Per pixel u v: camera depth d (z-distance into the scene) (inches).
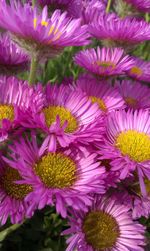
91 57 11.3
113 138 8.7
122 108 9.8
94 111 8.4
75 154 7.7
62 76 14.1
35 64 8.4
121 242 8.1
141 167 8.0
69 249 7.2
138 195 8.2
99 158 7.6
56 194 6.8
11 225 8.6
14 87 8.1
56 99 8.6
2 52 9.7
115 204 8.2
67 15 11.8
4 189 7.4
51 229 9.8
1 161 7.6
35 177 7.0
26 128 7.4
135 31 10.8
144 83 14.0
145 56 17.8
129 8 12.9
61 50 8.2
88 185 7.0
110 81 11.3
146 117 9.0
